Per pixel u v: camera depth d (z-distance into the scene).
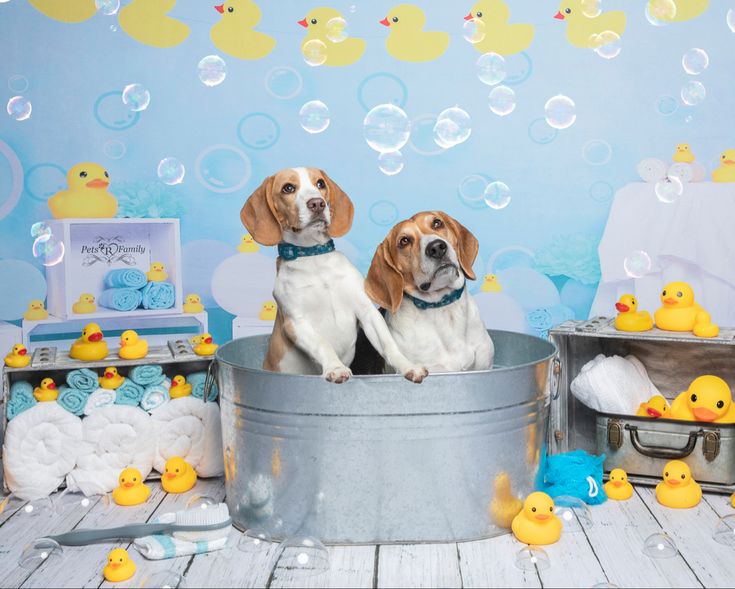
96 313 2.89
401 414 1.66
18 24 3.04
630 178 3.14
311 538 1.65
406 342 1.90
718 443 1.98
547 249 3.19
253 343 2.24
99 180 3.01
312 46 3.13
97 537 1.75
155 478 2.19
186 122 3.16
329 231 1.92
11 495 2.08
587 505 1.92
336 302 1.90
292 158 3.20
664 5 3.07
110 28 3.10
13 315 3.08
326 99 3.19
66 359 2.21
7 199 3.06
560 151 3.16
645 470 2.07
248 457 1.79
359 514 1.71
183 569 1.64
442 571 1.60
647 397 2.17
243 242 3.21
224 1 3.13
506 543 1.73
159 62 3.13
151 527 1.76
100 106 3.11
